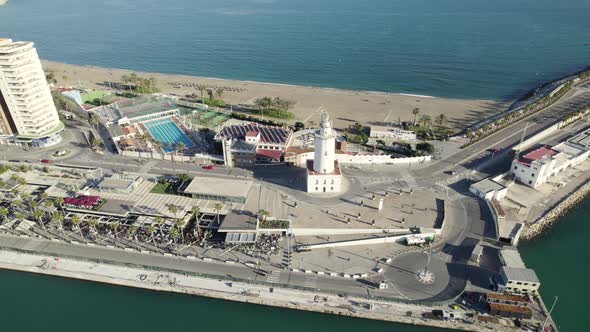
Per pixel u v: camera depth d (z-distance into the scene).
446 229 164.38
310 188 186.62
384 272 144.12
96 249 155.88
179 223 155.38
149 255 152.88
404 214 171.88
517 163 198.12
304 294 136.25
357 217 169.50
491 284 138.25
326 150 178.62
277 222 164.12
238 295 136.00
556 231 172.88
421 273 143.25
